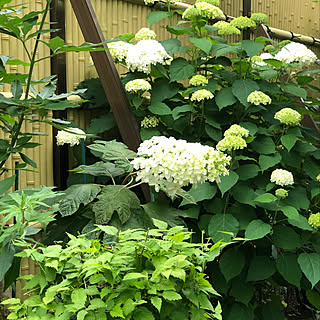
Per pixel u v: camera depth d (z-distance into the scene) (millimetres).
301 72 3148
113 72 2838
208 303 1240
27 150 2869
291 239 2559
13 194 1477
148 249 1219
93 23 2848
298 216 2457
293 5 4723
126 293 1159
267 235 2641
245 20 2898
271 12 4484
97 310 1164
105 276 1170
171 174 1611
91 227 2119
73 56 3117
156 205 2250
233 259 2529
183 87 2975
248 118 2994
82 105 3096
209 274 2672
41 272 1264
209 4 2883
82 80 3170
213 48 2912
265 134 2736
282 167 3068
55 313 1165
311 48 4695
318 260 2475
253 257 2637
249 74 3035
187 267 1250
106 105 3168
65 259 1252
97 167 2330
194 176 1617
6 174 2762
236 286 2576
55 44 1729
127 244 1248
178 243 1276
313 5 4957
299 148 2797
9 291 2197
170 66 2871
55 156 2980
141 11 3463
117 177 2951
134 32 3430
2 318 2041
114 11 3293
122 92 2844
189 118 2920
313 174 2812
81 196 2121
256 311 2730
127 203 2135
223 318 2602
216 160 1623
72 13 3109
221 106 2742
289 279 2500
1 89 2832
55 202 2156
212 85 2844
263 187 2701
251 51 2824
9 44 2820
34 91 1892
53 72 3021
